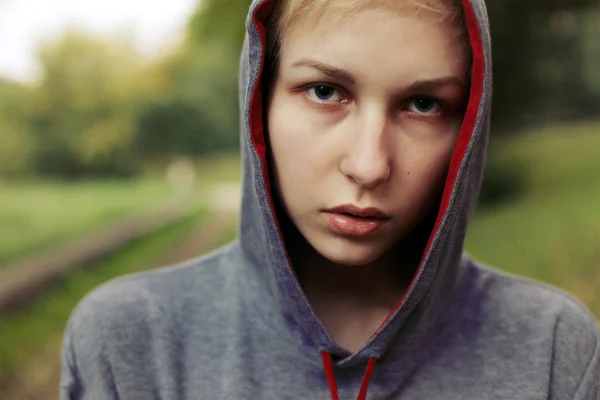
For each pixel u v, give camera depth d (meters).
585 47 14.94
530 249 6.39
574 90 15.75
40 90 27.19
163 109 30.03
